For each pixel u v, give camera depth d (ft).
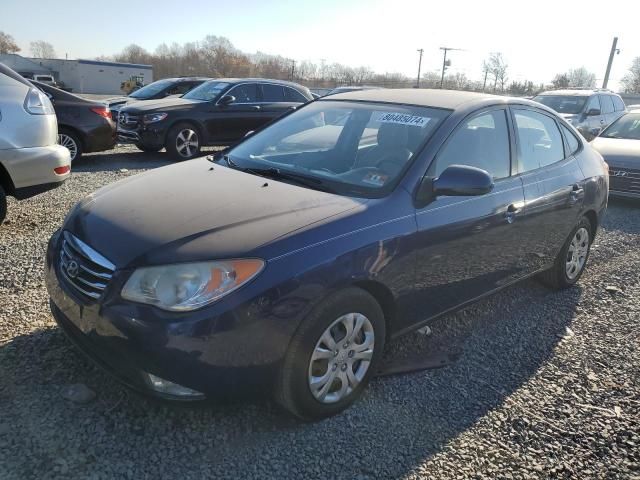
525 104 13.91
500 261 12.47
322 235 8.75
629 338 13.30
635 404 10.58
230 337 7.86
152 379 8.04
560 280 15.64
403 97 12.85
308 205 9.50
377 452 8.72
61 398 9.23
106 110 31.60
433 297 10.91
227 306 7.82
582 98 46.11
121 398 9.35
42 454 8.00
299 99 40.04
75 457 8.02
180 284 7.84
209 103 35.94
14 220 18.94
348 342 9.30
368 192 10.12
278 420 9.27
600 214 16.40
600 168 16.35
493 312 14.32
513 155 12.84
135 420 8.89
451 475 8.37
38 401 9.11
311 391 8.91
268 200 9.62
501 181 12.30
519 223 12.63
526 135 13.52
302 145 12.46
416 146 10.91
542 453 9.03
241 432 8.91
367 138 11.77
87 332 8.48
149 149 35.12
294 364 8.54
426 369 11.24
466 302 12.00
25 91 16.67
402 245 9.72
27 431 8.42
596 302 15.39
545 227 13.76
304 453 8.57
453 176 10.04
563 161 14.80
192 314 7.74
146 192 10.28
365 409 9.77
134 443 8.42
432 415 9.75
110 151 37.93
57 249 9.73
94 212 9.73
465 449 8.96
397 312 10.20
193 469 8.05
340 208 9.46
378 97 13.17
